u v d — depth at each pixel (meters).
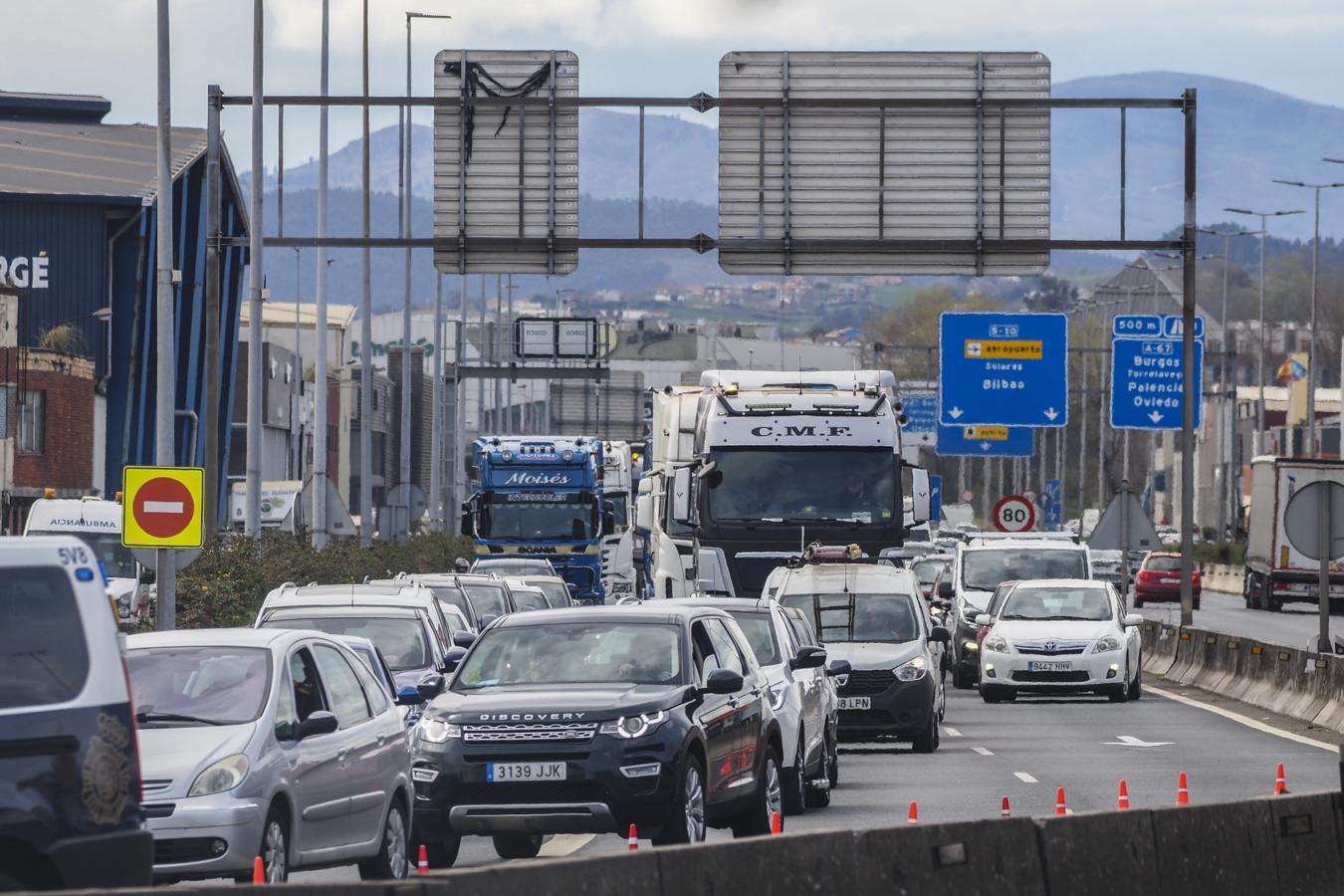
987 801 68.44
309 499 175.50
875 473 116.75
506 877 29.22
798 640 73.19
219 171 109.94
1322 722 99.69
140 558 81.19
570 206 111.94
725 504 116.44
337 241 110.94
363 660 54.00
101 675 34.22
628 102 111.62
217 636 49.88
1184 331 125.12
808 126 112.62
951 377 165.00
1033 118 112.69
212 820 44.28
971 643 131.62
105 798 33.84
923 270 113.00
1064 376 164.50
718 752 55.47
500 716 52.94
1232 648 122.69
